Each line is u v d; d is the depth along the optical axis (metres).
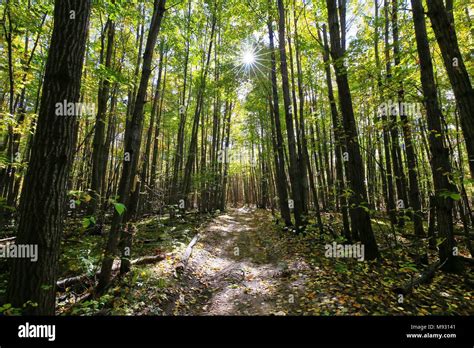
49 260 2.77
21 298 2.65
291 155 10.41
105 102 9.09
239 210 29.41
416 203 8.63
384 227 10.42
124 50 11.21
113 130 13.64
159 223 11.48
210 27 14.76
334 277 5.17
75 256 6.32
